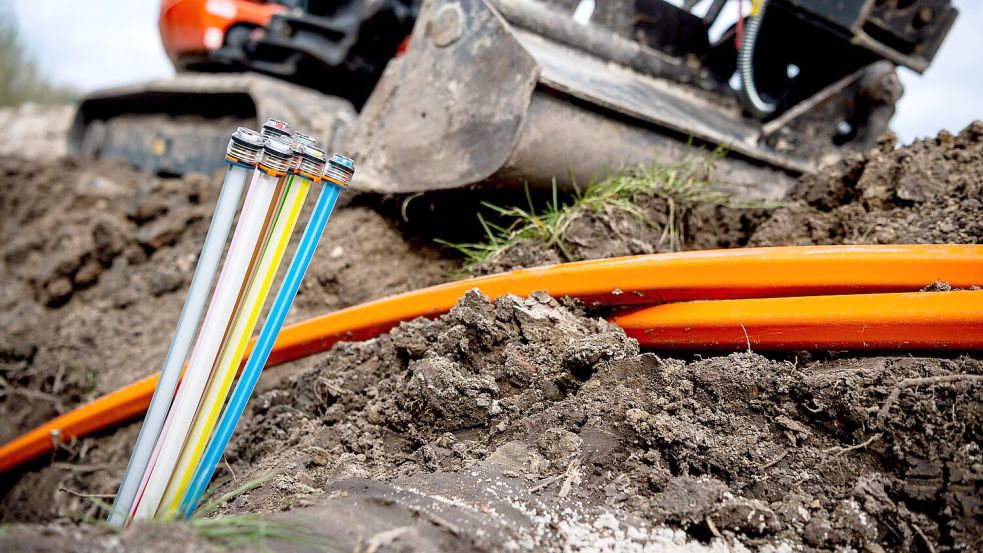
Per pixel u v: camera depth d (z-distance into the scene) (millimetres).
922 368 1669
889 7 3150
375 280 3031
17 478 3322
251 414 2551
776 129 3146
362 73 4609
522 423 1838
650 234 2643
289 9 4695
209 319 1529
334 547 1333
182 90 4922
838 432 1678
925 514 1530
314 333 2500
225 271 1524
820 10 3074
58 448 3141
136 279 4094
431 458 1803
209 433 1599
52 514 2959
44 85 14141
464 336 2039
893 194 2469
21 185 5484
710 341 1969
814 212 2688
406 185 2822
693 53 3273
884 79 3182
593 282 2068
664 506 1534
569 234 2557
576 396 1876
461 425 1902
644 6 3111
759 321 1866
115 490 2770
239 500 1785
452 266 2934
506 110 2557
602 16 3023
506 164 2553
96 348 3789
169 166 5332
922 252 1773
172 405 1559
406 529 1383
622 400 1794
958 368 1645
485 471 1664
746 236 2811
